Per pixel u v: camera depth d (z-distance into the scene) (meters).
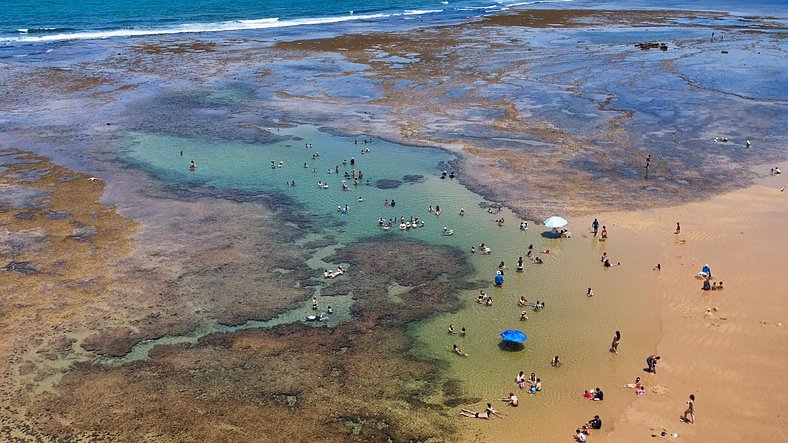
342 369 31.08
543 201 50.50
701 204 49.34
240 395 29.17
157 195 51.69
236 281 39.00
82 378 30.08
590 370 30.69
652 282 38.50
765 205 48.84
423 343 33.19
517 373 30.66
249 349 32.50
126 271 39.69
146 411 28.02
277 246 43.62
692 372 30.25
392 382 30.12
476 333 33.97
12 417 27.52
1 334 33.16
